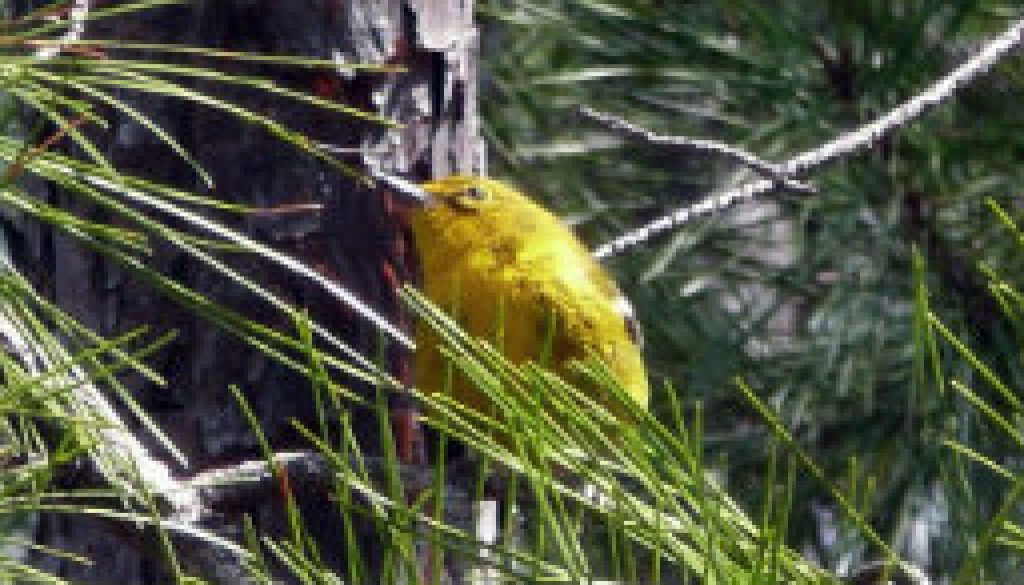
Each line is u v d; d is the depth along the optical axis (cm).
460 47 886
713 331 1174
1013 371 1073
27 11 823
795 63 1159
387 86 858
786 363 1166
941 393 432
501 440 633
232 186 838
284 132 532
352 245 846
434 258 848
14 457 512
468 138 897
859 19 1151
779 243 1200
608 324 833
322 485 591
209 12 838
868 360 1138
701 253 1216
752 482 1134
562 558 458
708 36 1162
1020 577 679
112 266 833
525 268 831
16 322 508
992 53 845
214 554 565
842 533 1009
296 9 840
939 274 1133
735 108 1197
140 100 836
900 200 1148
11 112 532
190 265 835
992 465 444
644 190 1223
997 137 1142
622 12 1170
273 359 832
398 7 866
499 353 464
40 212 495
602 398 818
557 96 1237
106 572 835
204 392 832
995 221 1131
